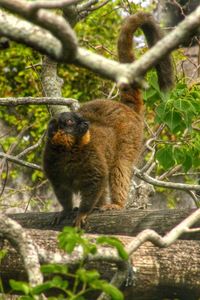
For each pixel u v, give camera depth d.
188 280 9.45
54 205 19.53
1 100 12.28
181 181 18.89
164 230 10.45
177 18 18.67
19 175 19.78
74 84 21.08
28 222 11.52
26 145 19.42
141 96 13.24
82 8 12.79
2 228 7.43
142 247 9.22
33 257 7.30
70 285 8.64
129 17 12.85
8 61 20.88
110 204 12.38
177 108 10.92
